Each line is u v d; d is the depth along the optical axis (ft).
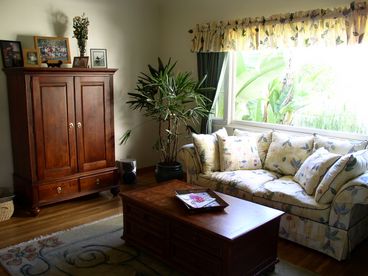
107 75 12.66
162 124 17.06
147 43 16.16
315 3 11.35
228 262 7.01
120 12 14.93
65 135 11.87
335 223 8.76
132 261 8.64
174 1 15.76
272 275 8.18
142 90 13.93
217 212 8.05
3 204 10.89
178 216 7.78
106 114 12.84
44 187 11.51
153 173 16.56
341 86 11.66
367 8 10.07
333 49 11.69
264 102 13.85
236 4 13.53
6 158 12.37
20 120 11.43
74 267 8.33
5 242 9.55
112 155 13.23
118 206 12.36
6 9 11.75
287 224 9.64
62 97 11.63
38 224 10.78
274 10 12.43
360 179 8.47
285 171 11.59
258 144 12.57
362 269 8.52
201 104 14.28
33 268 8.26
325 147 10.83
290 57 12.85
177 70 16.19
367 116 11.15
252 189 10.35
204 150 11.90
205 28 14.32
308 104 12.58
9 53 11.82
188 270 7.85
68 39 13.00
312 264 8.70
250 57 14.05
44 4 12.60
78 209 12.03
